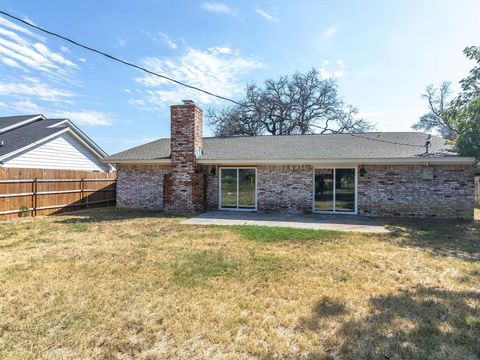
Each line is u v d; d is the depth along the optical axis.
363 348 2.98
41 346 3.05
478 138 9.95
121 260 5.86
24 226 9.54
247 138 16.42
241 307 3.89
